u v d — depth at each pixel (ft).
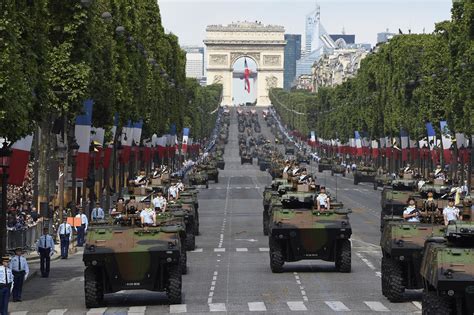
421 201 239.09
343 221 221.66
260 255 270.87
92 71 326.24
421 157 629.51
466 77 437.17
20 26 221.66
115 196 444.96
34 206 334.03
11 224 282.97
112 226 184.85
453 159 540.93
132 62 471.62
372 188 642.63
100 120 378.94
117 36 434.30
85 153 324.39
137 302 186.50
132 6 488.85
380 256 265.13
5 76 203.31
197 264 249.14
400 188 352.28
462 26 448.65
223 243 307.58
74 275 236.84
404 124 642.22
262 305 178.19
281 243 224.94
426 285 151.84
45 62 238.27
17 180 239.09
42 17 241.35
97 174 463.01
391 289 177.88
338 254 224.53
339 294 191.52
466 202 165.48
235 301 183.93
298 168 343.46
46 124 332.80
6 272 175.94
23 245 275.59
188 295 193.06
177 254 178.29
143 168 577.02
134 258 177.68
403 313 166.61
